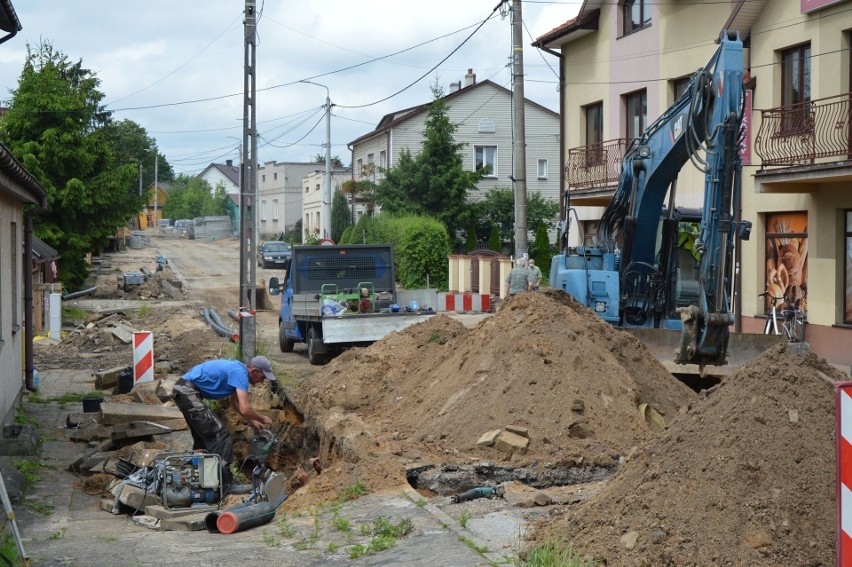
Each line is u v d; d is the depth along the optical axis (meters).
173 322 26.28
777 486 5.70
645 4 26.34
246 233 20.25
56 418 13.94
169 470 8.81
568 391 9.58
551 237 46.56
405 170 44.81
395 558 6.27
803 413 6.09
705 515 5.72
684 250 15.18
